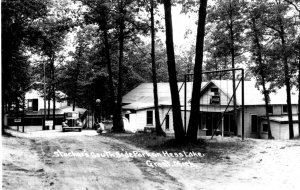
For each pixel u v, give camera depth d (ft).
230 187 26.55
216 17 83.61
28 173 27.96
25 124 186.29
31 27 63.05
